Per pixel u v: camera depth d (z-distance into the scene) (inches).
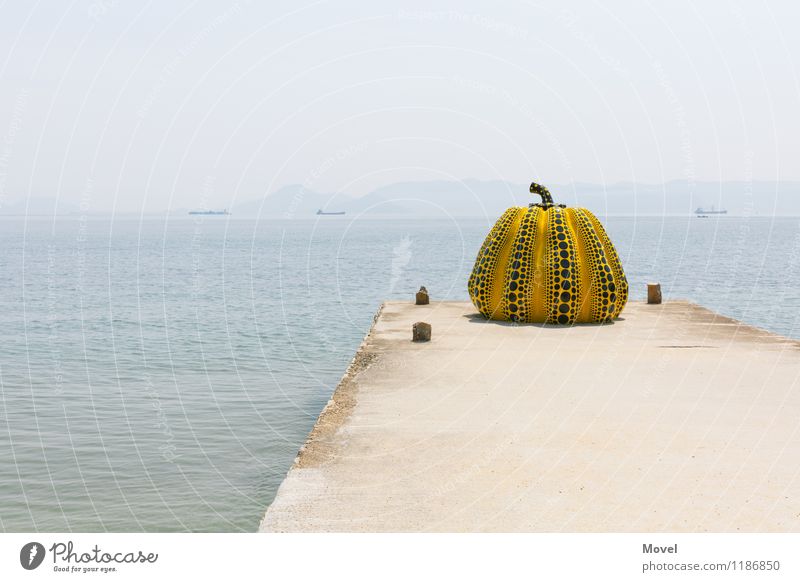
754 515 278.8
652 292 881.5
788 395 448.1
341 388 470.0
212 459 503.8
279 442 539.2
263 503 431.2
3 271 2288.4
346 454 345.4
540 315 724.0
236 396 668.7
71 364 812.6
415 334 632.4
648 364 536.4
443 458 339.0
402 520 277.9
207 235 5890.8
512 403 432.8
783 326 1075.9
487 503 290.4
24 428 569.3
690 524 272.5
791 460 333.4
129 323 1134.4
